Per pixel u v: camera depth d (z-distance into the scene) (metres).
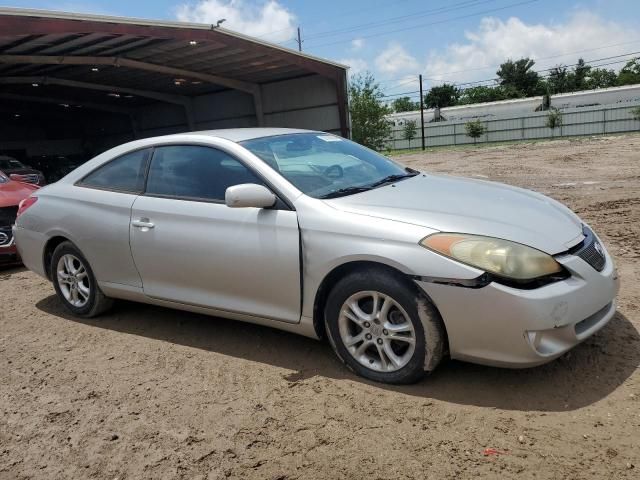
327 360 3.70
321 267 3.33
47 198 4.93
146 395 3.45
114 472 2.73
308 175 3.80
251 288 3.68
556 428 2.75
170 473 2.68
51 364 4.03
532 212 3.41
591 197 9.57
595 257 3.24
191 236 3.89
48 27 13.39
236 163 3.85
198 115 31.31
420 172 4.57
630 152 18.98
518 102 48.44
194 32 17.02
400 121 51.75
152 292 4.24
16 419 3.30
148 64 21.17
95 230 4.46
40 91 27.91
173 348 4.12
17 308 5.41
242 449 2.81
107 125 38.47
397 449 2.69
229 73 24.02
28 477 2.75
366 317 3.29
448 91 80.56
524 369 3.32
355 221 3.28
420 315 3.06
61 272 4.93
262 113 27.39
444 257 2.97
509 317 2.85
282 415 3.08
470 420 2.88
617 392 3.01
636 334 3.65
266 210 3.60
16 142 37.84
